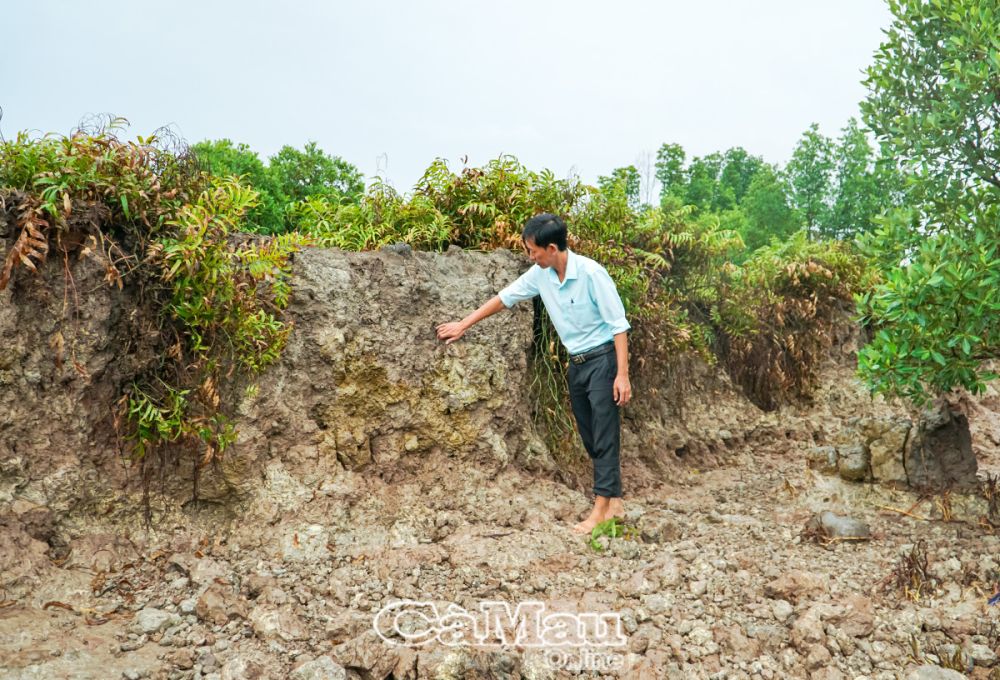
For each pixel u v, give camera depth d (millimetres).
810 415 7480
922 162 4379
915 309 3916
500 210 5125
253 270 3576
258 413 3766
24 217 3090
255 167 12578
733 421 6977
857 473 4992
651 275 5941
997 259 3854
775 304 7504
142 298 3455
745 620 3234
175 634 2875
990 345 4133
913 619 3275
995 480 4672
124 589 3129
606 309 4023
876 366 4223
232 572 3316
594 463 4234
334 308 4078
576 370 4270
